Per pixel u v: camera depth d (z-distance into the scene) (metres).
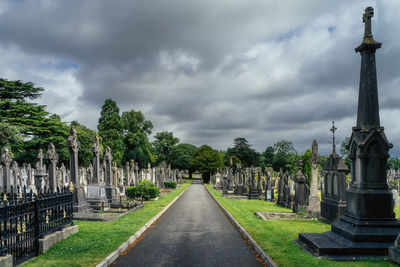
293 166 71.81
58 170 38.69
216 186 54.56
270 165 115.25
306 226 13.08
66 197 10.62
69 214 10.84
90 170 40.72
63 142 43.88
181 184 73.38
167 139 110.81
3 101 39.47
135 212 17.75
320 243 8.68
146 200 26.62
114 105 69.31
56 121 44.53
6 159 24.55
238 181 38.66
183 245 10.02
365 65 9.62
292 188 27.72
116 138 67.56
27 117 42.22
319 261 7.63
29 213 8.20
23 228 7.95
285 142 110.25
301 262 7.58
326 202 15.55
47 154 19.14
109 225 12.85
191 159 102.88
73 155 17.45
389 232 8.51
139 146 79.56
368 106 9.42
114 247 9.11
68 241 9.77
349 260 7.76
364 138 9.27
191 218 16.27
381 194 8.88
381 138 9.14
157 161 105.75
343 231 9.05
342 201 14.14
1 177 28.98
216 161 90.38
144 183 27.56
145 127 82.69
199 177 116.88
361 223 8.68
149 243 10.29
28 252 8.13
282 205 23.17
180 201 27.44
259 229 12.12
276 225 13.23
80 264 7.48
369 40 9.51
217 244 10.18
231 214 16.95
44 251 8.54
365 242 8.41
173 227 13.44
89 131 63.16
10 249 7.56
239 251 9.24
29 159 47.22
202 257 8.59
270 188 28.58
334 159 15.28
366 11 9.63
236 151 108.75
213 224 14.30
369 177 9.05
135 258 8.48
